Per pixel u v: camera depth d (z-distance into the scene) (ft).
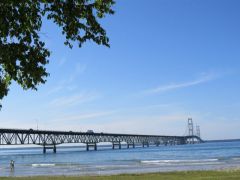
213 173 159.43
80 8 33.12
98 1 33.53
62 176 161.79
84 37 33.68
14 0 30.78
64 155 587.68
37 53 32.50
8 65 31.99
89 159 410.52
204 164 239.50
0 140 481.87
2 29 30.50
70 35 33.42
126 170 206.08
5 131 486.38
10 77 33.37
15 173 210.79
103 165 261.65
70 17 32.89
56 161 381.81
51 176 163.12
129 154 536.42
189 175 154.30
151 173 169.99
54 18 33.19
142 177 150.30
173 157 390.01
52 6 32.65
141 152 616.80
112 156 484.33
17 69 32.32
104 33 33.81
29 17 32.22
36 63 32.42
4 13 30.68
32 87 33.35
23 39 32.14
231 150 558.15
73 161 365.61
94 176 159.43
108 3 33.73
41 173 202.59
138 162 289.53
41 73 32.60
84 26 33.42
